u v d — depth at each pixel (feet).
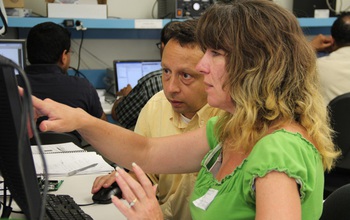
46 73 8.05
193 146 4.35
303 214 3.02
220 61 3.39
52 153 5.75
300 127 3.23
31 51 8.25
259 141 3.16
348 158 7.66
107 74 11.35
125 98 8.30
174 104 4.81
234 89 3.31
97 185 4.41
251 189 2.97
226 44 3.29
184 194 4.81
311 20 10.94
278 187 2.81
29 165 2.16
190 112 4.91
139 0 11.32
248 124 3.25
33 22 9.64
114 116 8.98
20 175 2.12
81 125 3.93
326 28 12.13
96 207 4.17
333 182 7.88
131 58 11.60
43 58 8.21
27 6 10.75
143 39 11.55
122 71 10.97
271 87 3.19
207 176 3.80
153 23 10.26
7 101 1.99
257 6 3.30
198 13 10.23
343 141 7.52
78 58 11.25
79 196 4.44
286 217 2.71
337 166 7.77
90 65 11.39
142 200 3.12
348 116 7.39
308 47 3.30
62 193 4.50
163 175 5.06
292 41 3.22
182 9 10.16
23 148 2.00
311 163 3.03
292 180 2.86
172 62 4.57
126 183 3.15
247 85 3.24
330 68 8.84
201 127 4.51
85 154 5.78
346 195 3.76
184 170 4.45
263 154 2.99
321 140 3.22
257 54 3.21
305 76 3.26
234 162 3.54
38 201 2.24
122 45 11.49
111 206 4.21
